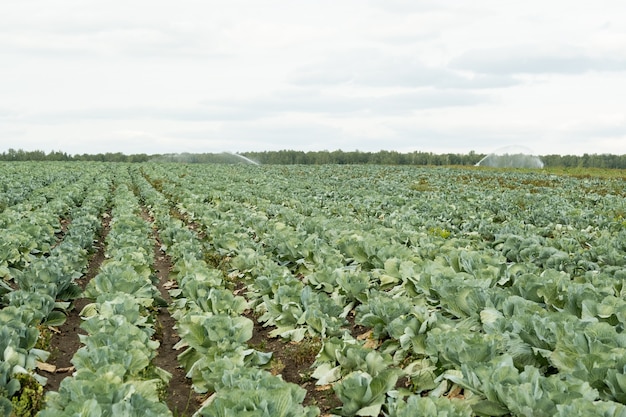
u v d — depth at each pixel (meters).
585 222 20.06
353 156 149.38
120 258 13.44
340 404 7.64
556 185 43.97
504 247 14.26
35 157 125.25
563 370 6.29
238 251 14.89
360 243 13.51
